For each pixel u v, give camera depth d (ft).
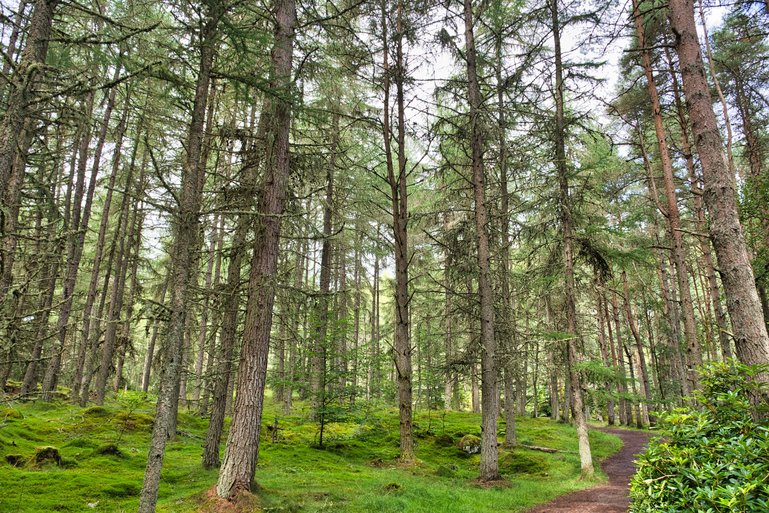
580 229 44.09
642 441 66.13
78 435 38.60
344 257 76.38
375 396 61.52
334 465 38.40
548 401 115.55
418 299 70.64
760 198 42.91
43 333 26.21
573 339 41.04
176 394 43.60
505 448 54.75
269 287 28.43
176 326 19.97
